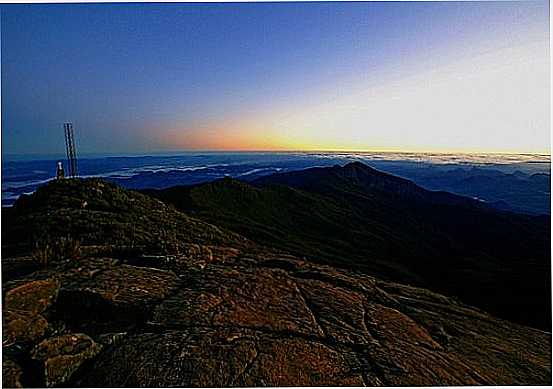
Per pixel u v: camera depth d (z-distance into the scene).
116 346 5.92
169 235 16.20
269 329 6.75
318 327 7.16
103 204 21.00
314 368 5.84
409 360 6.51
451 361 6.97
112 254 10.59
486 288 52.03
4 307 6.52
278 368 5.66
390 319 8.35
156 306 7.12
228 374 5.38
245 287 8.36
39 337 6.23
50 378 5.18
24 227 15.20
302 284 9.49
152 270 8.95
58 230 14.42
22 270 9.09
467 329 9.16
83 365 5.54
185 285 8.23
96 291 7.31
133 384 5.11
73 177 24.53
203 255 11.07
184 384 5.13
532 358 8.10
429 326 8.68
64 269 8.69
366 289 10.42
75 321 6.87
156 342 5.95
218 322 6.69
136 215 19.98
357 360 6.26
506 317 38.59
